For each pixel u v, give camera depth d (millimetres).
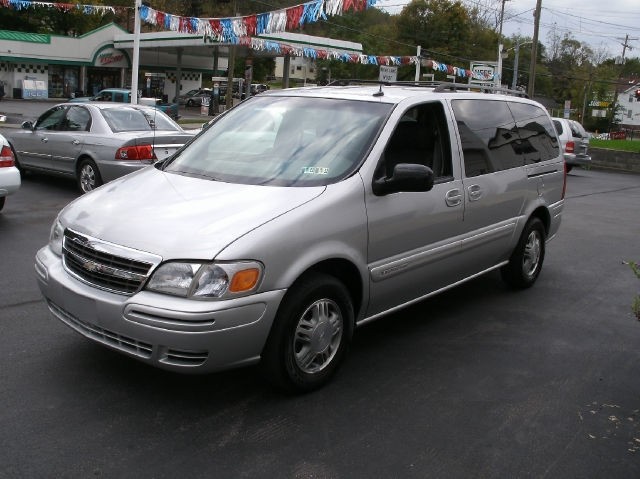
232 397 3949
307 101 4984
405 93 4988
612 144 35562
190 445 3404
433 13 63719
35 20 56906
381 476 3221
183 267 3438
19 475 3074
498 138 5762
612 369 4699
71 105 10656
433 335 5219
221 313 3412
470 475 3264
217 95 43031
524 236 6223
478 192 5305
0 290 5645
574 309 6094
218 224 3652
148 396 3902
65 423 3551
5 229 7895
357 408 3902
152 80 50875
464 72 27906
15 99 46031
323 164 4336
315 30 59281
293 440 3504
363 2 9609
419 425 3738
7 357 4320
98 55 49406
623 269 7832
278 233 3650
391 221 4379
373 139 4445
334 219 3971
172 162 4859
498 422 3822
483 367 4621
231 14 42125
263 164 4457
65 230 4016
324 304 3996
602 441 3660
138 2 15789
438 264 4941
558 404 4098
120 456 3271
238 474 3174
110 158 9648
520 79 82000
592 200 14688
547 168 6523
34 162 11047
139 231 3658
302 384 3957
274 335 3734
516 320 5688
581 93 75812
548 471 3336
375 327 5352
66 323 3943
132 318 3477
